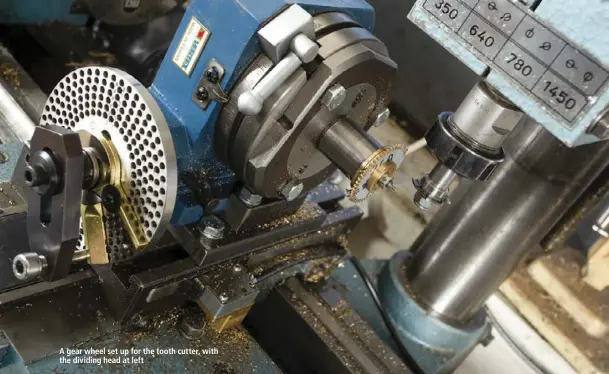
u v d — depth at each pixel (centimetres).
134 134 73
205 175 84
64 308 79
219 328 89
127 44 149
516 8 60
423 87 145
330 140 78
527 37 60
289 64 70
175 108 79
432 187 78
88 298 82
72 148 64
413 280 123
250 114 70
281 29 69
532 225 106
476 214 110
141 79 145
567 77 58
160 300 84
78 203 67
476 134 72
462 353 123
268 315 111
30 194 70
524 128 102
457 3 64
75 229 68
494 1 61
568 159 99
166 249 89
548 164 100
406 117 152
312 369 105
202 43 75
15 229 81
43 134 66
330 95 71
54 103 83
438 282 118
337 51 72
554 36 58
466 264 113
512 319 158
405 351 115
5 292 76
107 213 80
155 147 71
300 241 104
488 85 70
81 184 66
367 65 75
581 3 55
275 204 92
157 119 71
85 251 82
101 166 75
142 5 142
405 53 145
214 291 85
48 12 136
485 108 70
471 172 73
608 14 54
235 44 72
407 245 160
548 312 156
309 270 110
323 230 107
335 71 71
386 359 105
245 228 91
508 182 105
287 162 77
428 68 142
